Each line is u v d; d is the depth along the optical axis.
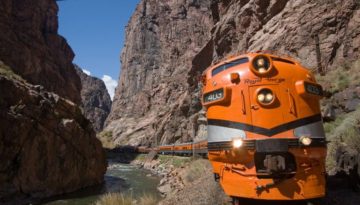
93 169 26.33
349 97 14.55
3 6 59.56
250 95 5.66
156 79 131.88
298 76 5.80
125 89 148.62
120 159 68.00
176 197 10.21
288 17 28.95
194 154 32.16
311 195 5.25
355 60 20.38
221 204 7.38
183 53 117.69
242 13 40.94
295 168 5.36
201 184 10.29
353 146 8.50
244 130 5.54
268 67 5.76
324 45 23.34
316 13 25.48
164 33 139.88
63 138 23.17
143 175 34.75
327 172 8.43
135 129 103.69
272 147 5.29
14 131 19.39
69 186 22.89
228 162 5.70
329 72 21.39
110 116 155.38
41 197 19.98
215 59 51.88
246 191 5.38
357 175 7.07
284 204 5.81
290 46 26.52
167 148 49.09
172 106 78.50
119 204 11.52
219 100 5.92
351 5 22.89
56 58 74.75
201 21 119.88
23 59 57.59
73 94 76.50
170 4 146.50
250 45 34.84
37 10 70.69
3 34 56.00
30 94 22.14
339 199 6.45
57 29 80.75
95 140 27.81
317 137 5.58
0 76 20.53
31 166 20.34
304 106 5.65
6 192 18.41
